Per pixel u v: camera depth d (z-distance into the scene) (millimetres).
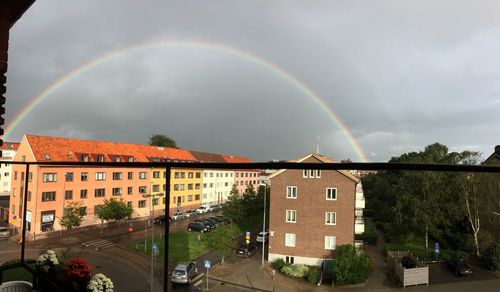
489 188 27609
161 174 49500
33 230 34062
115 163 2604
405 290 21297
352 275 22516
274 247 27125
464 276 23906
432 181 30609
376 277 24031
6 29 3609
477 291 21000
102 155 43688
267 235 35344
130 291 20078
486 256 25703
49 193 35812
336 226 26172
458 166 1297
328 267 23844
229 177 67188
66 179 37438
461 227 33125
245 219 46750
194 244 33062
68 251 28703
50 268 4301
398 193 35219
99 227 39156
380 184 51875
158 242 32969
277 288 21781
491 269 25094
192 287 21531
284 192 27125
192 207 56906
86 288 4367
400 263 24359
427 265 25000
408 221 32938
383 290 21500
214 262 27266
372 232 36125
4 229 33375
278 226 27109
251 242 34469
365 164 1480
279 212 27125
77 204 36062
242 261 27703
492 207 27828
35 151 36688
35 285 4254
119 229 38688
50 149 38344
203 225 39625
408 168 1395
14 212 37688
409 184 33156
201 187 59312
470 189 29156
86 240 33000
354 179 25906
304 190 26750
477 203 28500
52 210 35906
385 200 49781
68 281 4277
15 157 38281
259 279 23359
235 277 23703
